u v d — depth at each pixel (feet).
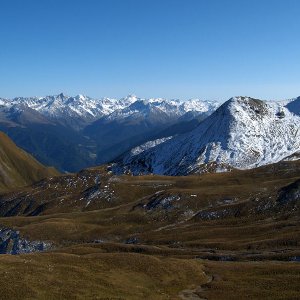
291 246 322.14
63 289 179.83
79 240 452.35
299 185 469.98
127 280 209.36
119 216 505.25
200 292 210.59
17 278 181.98
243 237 380.78
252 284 220.02
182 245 361.92
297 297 189.57
